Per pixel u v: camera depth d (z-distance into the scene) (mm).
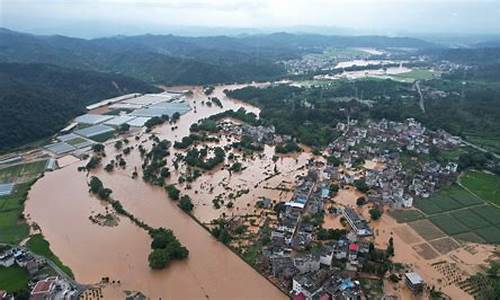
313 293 182750
